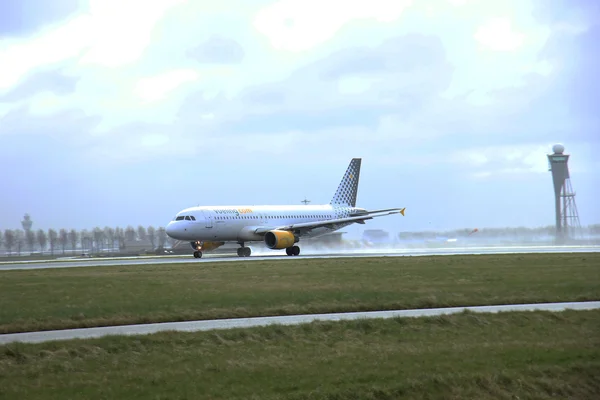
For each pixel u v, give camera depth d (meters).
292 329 42.44
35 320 46.75
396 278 73.38
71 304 54.16
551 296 58.03
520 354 36.84
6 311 50.47
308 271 82.81
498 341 40.62
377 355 36.56
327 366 34.41
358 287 64.50
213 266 94.31
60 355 36.19
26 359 35.59
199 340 39.50
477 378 32.97
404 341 40.81
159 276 78.19
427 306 53.97
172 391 30.66
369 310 52.34
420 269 84.81
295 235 133.50
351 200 148.12
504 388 32.88
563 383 33.91
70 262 121.19
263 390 30.83
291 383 31.66
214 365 34.38
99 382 31.84
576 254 120.75
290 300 55.56
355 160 148.50
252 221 128.38
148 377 32.47
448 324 45.28
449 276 75.25
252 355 36.69
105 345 38.06
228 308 51.69
